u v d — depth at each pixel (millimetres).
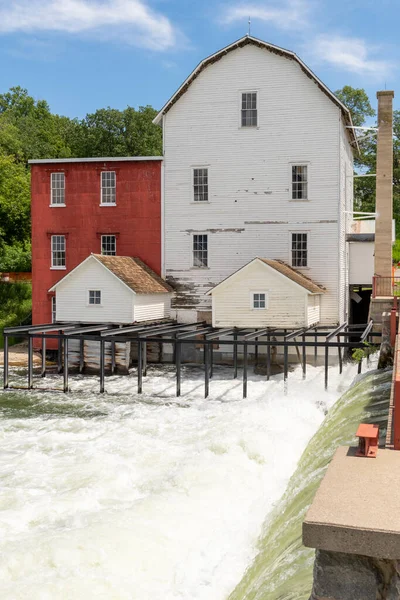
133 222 35406
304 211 32969
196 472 12281
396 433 6312
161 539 8977
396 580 2943
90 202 35906
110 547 8594
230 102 33719
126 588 7652
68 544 8625
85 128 73312
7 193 51312
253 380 28547
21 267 60688
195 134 34344
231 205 33969
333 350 31812
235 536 9062
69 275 31750
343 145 33938
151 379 29594
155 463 14586
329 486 3479
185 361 34312
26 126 86312
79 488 12805
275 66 33000
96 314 31531
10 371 32250
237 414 18266
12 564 8102
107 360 31547
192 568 8070
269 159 33375
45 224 36500
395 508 3145
